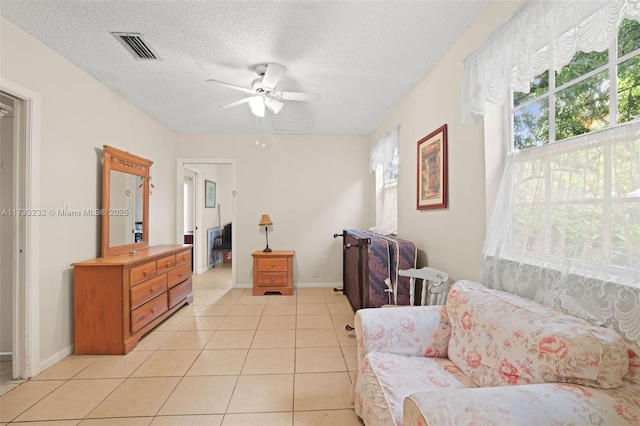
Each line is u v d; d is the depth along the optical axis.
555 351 1.03
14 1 1.76
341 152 4.77
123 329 2.45
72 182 2.51
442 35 2.10
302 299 4.01
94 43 2.21
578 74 1.35
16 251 2.10
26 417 1.68
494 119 1.84
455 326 1.57
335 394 1.90
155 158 3.97
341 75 2.71
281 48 2.27
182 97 3.23
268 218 4.50
